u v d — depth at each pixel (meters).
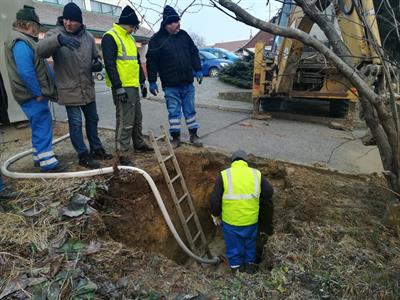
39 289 2.09
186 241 4.50
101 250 2.56
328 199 3.46
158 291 2.20
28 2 5.17
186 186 4.43
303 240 2.75
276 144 5.34
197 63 4.91
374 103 2.61
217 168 4.79
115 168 3.65
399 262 2.42
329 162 4.53
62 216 2.91
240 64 12.32
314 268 2.40
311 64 6.80
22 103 3.53
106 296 2.10
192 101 4.96
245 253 3.46
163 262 2.55
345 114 7.05
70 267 2.30
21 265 2.32
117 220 3.40
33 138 3.71
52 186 3.45
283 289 2.22
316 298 2.13
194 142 5.11
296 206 3.39
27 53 3.29
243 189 3.23
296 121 7.04
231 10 2.35
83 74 3.72
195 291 2.22
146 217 3.80
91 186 3.44
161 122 6.56
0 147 5.01
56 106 8.32
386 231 2.84
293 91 6.86
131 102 4.03
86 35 3.79
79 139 3.90
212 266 4.21
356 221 3.03
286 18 5.71
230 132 6.02
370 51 4.17
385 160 2.95
